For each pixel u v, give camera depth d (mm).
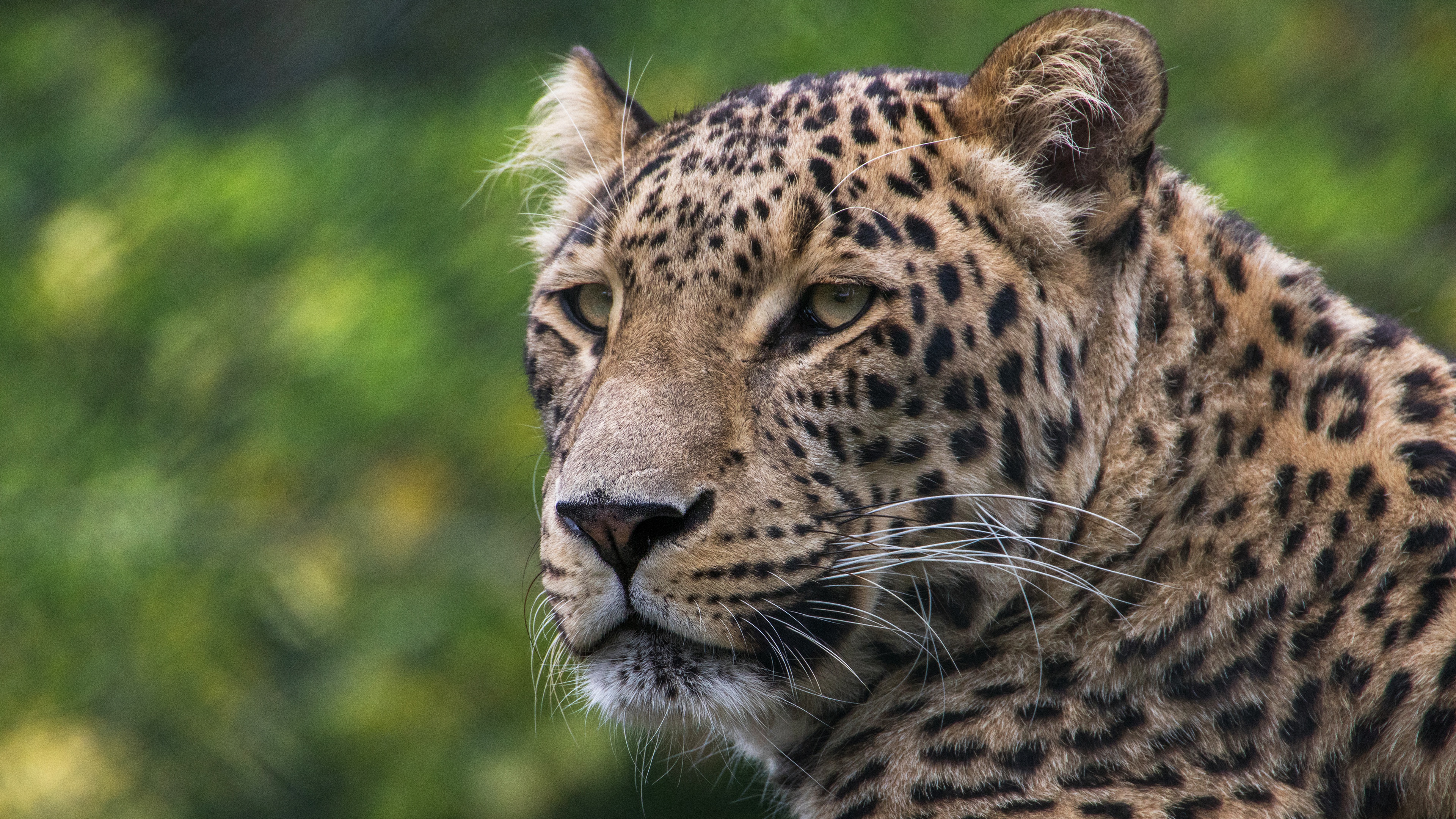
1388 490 5473
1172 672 5559
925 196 5703
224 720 11930
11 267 12688
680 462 5500
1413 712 5293
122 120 13117
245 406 12305
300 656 12109
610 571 5598
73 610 12141
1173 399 5746
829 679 6016
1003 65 5898
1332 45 12094
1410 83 11938
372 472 12188
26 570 12109
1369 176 11578
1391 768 5363
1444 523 5371
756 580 5562
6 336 12508
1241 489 5629
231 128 13078
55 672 12039
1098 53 5797
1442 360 5875
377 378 12023
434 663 11867
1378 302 11000
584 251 6207
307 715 11906
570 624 5742
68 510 12133
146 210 12594
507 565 11953
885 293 5574
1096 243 5824
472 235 12172
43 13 13586
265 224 12461
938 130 5902
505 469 11938
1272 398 5707
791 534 5594
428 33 12719
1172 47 12094
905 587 5844
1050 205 5789
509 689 11742
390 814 11461
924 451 5648
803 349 5668
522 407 11805
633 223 5961
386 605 12070
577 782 11672
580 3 12523
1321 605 5461
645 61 12117
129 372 12477
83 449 12312
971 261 5637
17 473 12227
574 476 5555
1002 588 5770
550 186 7980
